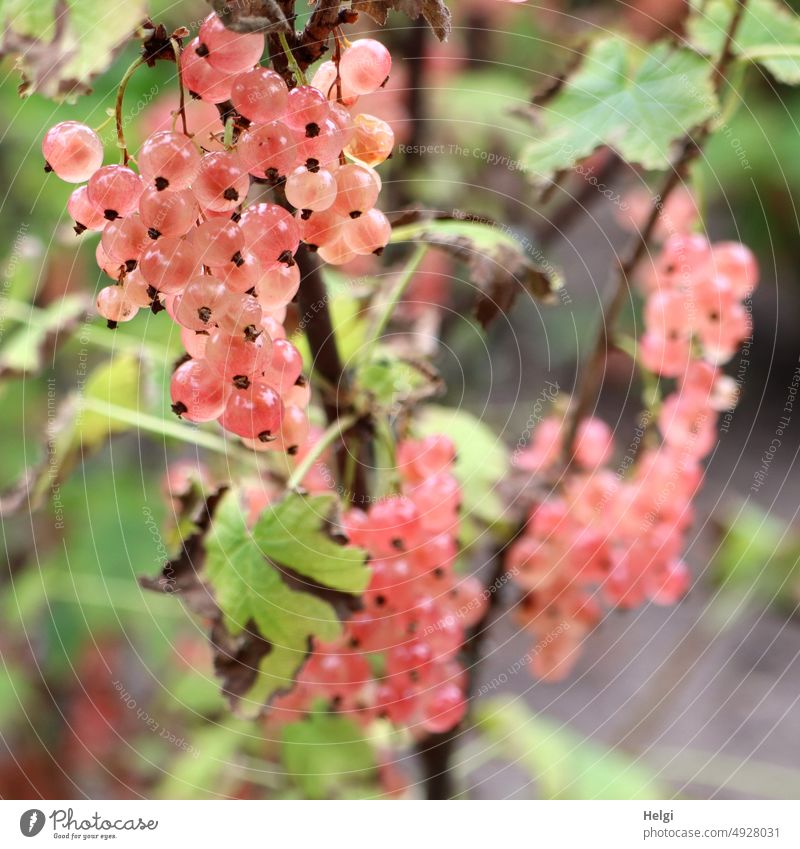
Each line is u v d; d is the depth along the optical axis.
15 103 0.54
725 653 0.83
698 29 0.36
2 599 0.56
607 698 0.77
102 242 0.26
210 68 0.25
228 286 0.25
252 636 0.29
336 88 0.27
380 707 0.32
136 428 0.37
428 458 0.33
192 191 0.25
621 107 0.34
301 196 0.26
